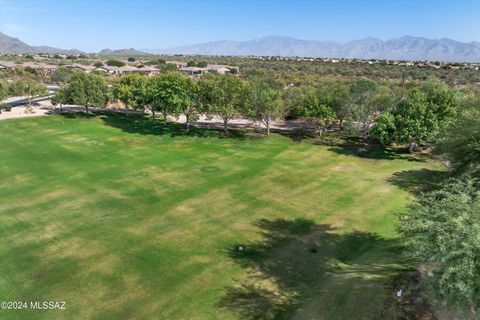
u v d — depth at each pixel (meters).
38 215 32.03
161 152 52.31
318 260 25.80
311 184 40.84
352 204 35.47
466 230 15.12
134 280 23.41
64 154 49.72
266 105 60.25
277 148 55.56
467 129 27.80
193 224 31.11
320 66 173.62
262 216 32.78
